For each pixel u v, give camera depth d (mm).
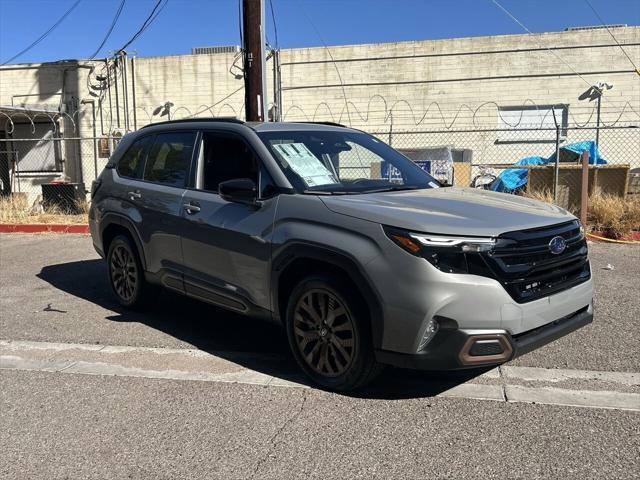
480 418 3605
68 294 6949
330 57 18125
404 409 3750
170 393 4078
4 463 3219
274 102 18375
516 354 3504
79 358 4801
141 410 3824
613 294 6453
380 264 3547
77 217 13062
